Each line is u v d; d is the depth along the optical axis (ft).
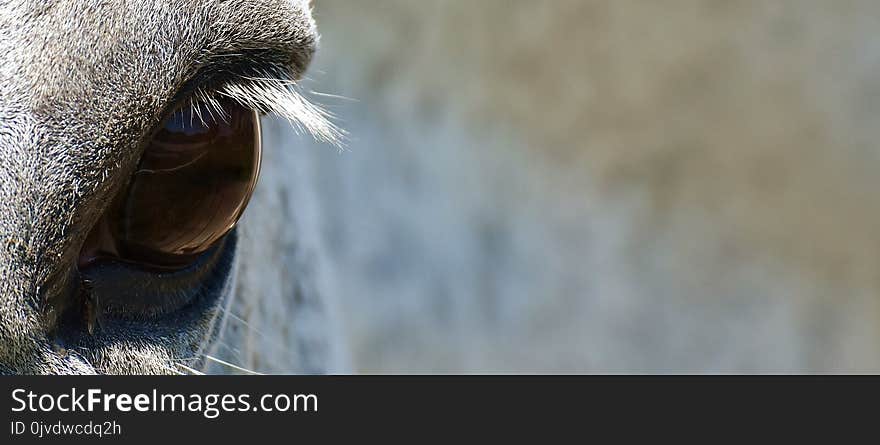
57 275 12.75
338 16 65.72
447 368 61.87
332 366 21.79
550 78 69.05
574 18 68.28
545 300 65.10
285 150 20.58
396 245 62.85
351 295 60.90
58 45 12.59
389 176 63.93
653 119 67.82
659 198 67.41
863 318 65.31
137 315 13.65
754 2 66.90
